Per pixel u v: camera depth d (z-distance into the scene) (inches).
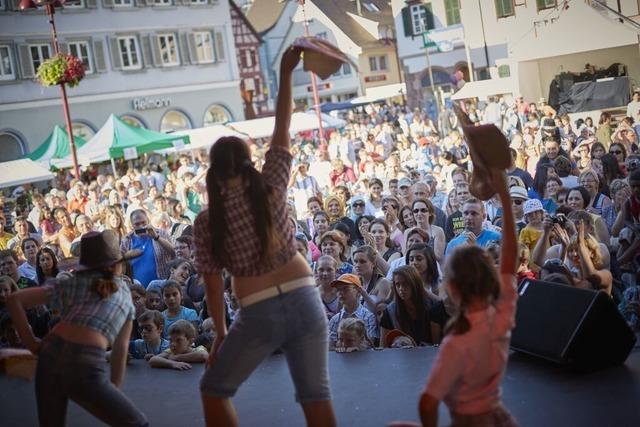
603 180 422.0
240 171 149.9
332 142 1065.5
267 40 2427.4
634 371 197.5
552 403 185.8
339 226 413.1
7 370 206.4
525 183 478.3
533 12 1049.5
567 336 201.2
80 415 234.4
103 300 176.9
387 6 2295.8
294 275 153.1
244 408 214.5
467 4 1124.5
